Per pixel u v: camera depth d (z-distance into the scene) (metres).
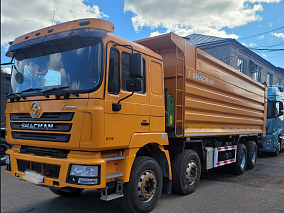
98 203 4.84
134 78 3.99
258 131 9.90
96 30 3.57
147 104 4.32
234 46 20.09
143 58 4.36
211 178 7.23
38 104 3.84
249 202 4.93
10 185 6.14
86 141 3.36
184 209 4.50
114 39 3.83
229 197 5.26
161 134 4.57
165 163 4.72
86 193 5.55
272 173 8.00
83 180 3.29
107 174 3.61
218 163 6.72
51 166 3.61
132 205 3.89
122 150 3.92
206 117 6.07
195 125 5.69
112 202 4.91
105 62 3.56
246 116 8.86
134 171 3.94
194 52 5.58
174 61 5.22
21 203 4.81
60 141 3.56
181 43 5.11
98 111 3.38
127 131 3.85
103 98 3.48
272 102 11.70
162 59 4.88
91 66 3.58
